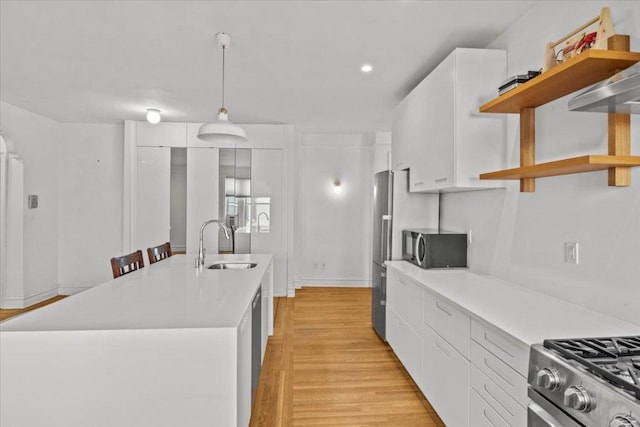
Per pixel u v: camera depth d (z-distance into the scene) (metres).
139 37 2.66
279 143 5.44
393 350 3.20
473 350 1.73
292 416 2.29
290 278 5.43
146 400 1.43
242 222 5.44
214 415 1.45
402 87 3.71
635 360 1.08
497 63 2.46
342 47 2.80
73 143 5.38
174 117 5.00
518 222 2.32
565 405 1.05
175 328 1.44
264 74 3.37
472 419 1.74
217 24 2.47
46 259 5.10
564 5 1.96
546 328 1.46
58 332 1.41
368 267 6.03
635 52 1.42
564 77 1.62
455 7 2.24
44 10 2.30
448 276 2.62
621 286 1.58
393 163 3.78
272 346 3.47
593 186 1.73
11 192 4.55
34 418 1.41
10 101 4.26
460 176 2.42
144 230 5.30
